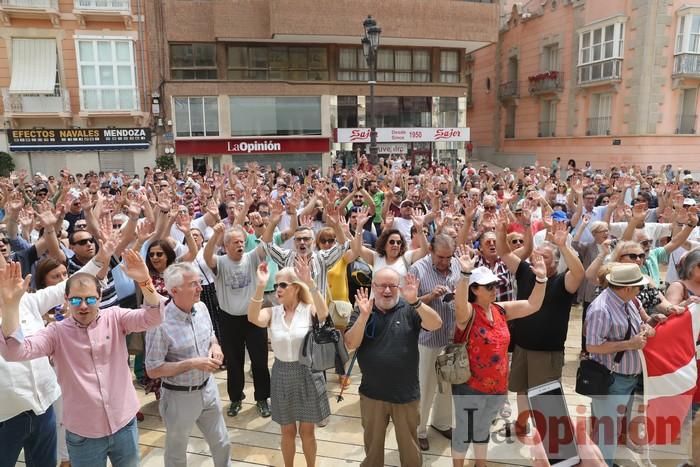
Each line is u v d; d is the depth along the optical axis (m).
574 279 3.71
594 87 24.12
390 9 24.03
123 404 2.99
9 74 22.41
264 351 4.78
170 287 3.28
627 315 3.54
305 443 3.69
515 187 11.60
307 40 24.59
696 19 21.12
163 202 5.62
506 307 3.72
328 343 3.52
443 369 3.59
